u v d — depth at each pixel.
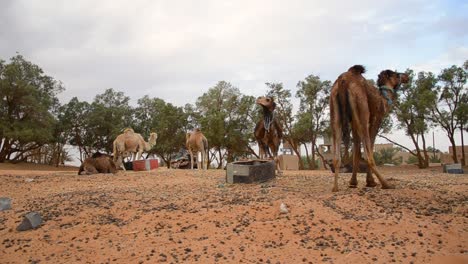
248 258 5.24
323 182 11.70
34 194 11.50
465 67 33.62
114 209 7.92
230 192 9.47
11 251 5.89
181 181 13.63
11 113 43.31
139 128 53.12
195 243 5.81
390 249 5.41
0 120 41.75
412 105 34.34
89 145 52.25
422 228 6.16
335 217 6.71
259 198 8.25
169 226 6.62
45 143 46.88
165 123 46.00
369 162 9.04
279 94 39.16
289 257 5.25
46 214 7.84
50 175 18.80
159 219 6.99
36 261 5.44
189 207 7.77
